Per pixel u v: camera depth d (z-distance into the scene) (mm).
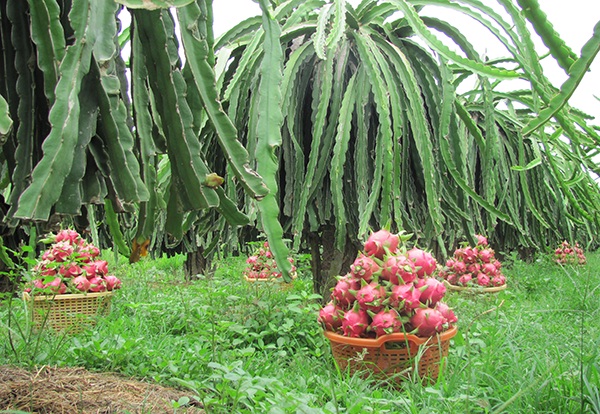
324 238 2854
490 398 1641
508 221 2346
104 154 997
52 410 1491
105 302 3010
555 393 1620
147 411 1515
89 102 958
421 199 2670
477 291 3730
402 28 2664
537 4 864
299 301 2857
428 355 1929
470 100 3953
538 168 4367
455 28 2617
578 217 5320
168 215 1192
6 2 986
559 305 3535
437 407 1609
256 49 2439
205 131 2404
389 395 1743
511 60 3076
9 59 999
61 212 917
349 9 2477
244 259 6422
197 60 1085
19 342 2225
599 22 816
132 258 1161
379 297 1936
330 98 2578
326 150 2508
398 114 2365
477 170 4090
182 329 2775
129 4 901
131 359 2055
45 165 858
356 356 1949
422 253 2023
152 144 1095
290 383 1828
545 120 896
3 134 821
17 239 1971
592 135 2182
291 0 2504
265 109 1240
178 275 5965
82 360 2055
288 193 2533
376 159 2336
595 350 1830
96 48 945
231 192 2322
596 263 7055
